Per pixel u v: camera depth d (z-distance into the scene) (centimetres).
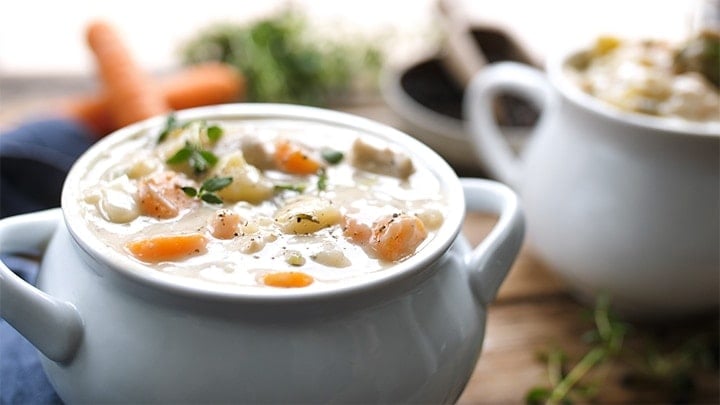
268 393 43
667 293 60
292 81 83
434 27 91
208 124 50
